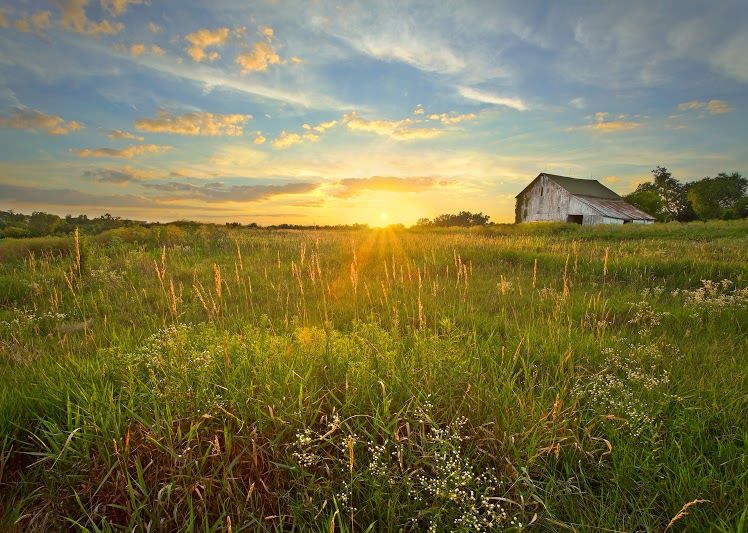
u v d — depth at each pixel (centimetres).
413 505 252
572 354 443
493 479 267
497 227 3522
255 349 386
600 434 321
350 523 247
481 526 236
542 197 4778
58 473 264
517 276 1035
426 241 1845
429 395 321
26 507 255
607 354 448
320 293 848
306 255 1430
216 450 273
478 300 782
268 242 1858
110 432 282
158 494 240
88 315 682
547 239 2267
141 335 502
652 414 331
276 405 306
